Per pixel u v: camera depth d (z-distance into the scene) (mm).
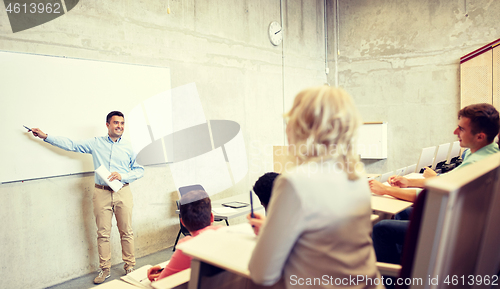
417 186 2314
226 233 1156
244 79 4832
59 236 2943
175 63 3863
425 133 5793
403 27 5879
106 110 3193
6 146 2605
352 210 830
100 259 3004
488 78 5035
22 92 2672
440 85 5629
